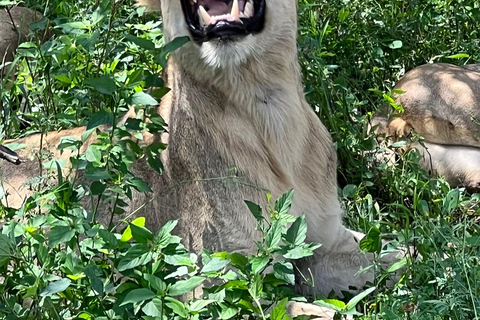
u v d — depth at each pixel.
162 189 2.21
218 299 1.87
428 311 1.98
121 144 2.10
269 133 2.19
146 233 1.90
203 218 2.15
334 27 3.14
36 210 2.27
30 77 2.64
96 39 2.25
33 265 1.96
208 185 2.15
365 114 2.97
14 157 2.16
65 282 1.89
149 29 2.56
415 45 3.18
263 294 1.90
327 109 2.76
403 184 2.66
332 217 2.31
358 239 2.36
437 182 2.61
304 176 2.27
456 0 3.28
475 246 2.11
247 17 2.13
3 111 2.67
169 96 2.26
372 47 3.07
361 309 2.20
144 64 2.61
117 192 2.05
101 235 1.93
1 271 1.99
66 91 2.60
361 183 2.64
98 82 2.04
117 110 2.08
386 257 2.33
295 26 2.20
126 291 1.89
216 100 2.16
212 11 2.15
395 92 2.79
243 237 2.14
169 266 1.93
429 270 2.06
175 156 2.19
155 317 1.85
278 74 2.18
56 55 2.57
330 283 2.34
